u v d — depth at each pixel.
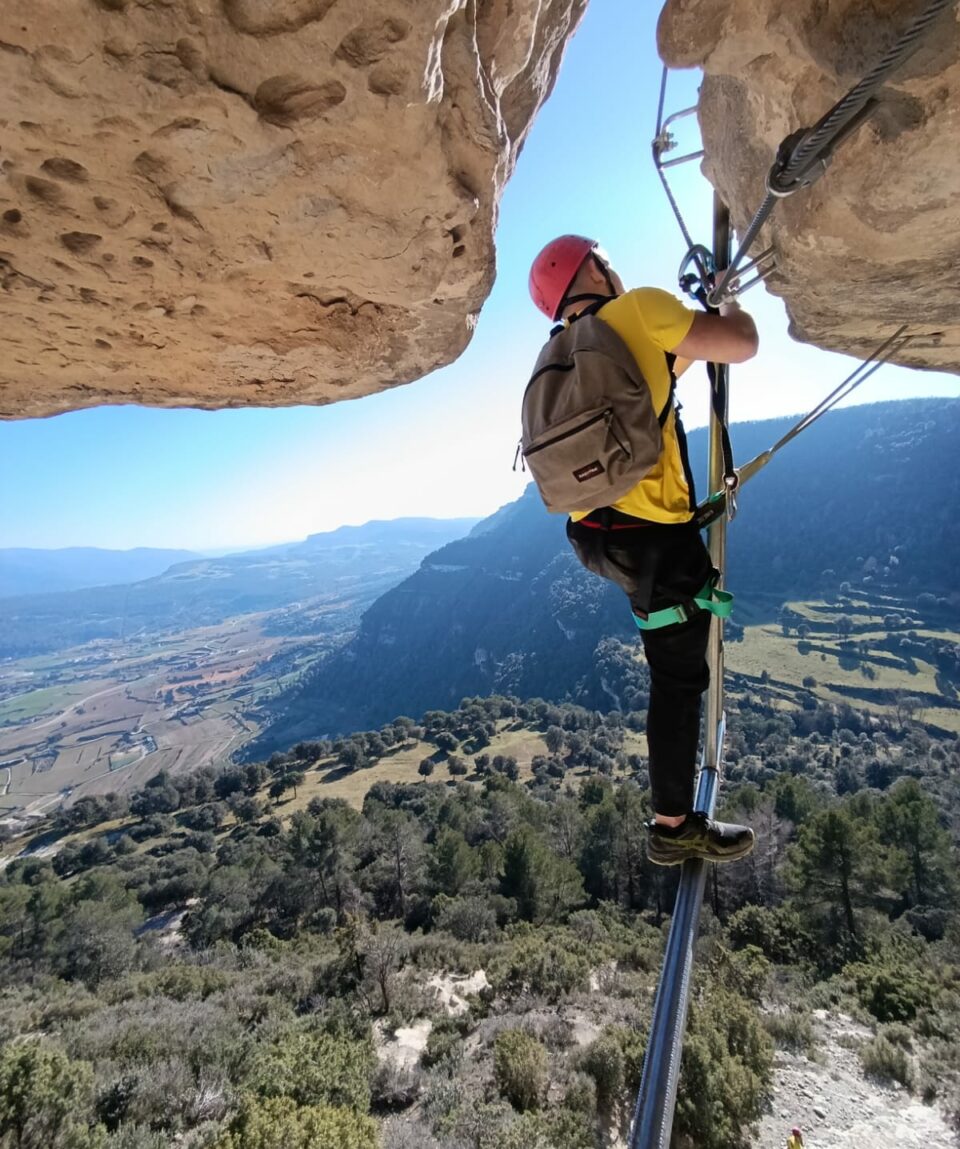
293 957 26.62
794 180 1.57
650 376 1.61
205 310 2.93
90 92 1.61
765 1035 14.10
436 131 2.05
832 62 1.72
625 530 1.69
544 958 19.27
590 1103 11.74
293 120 1.83
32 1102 10.00
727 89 2.34
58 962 33.94
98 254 2.39
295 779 82.75
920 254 2.29
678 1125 11.41
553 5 2.35
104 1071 13.09
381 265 2.66
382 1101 12.53
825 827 28.28
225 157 1.92
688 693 1.84
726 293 1.95
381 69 1.74
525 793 58.56
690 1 2.00
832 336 3.38
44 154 1.85
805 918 28.08
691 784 1.90
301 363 3.63
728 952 20.20
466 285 2.97
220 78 1.66
